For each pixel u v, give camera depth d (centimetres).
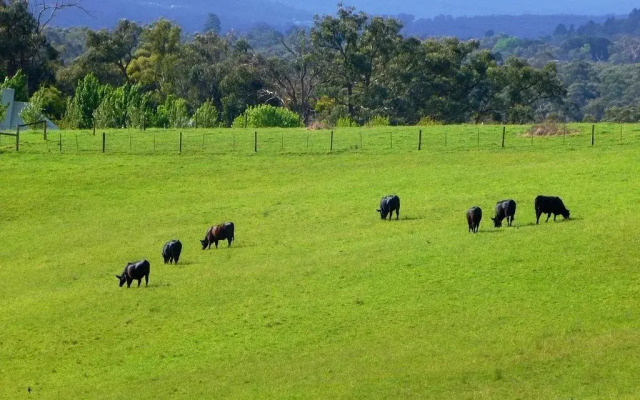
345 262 4378
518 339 3266
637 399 2677
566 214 4716
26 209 6350
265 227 5416
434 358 3167
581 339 3216
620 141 7250
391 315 3644
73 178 7075
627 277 3791
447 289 3866
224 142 8281
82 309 4047
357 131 8662
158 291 4216
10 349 3641
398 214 5284
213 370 3250
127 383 3200
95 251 5206
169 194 6575
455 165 6825
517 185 5841
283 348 3409
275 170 7144
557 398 2759
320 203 5919
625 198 5106
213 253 4894
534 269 3972
